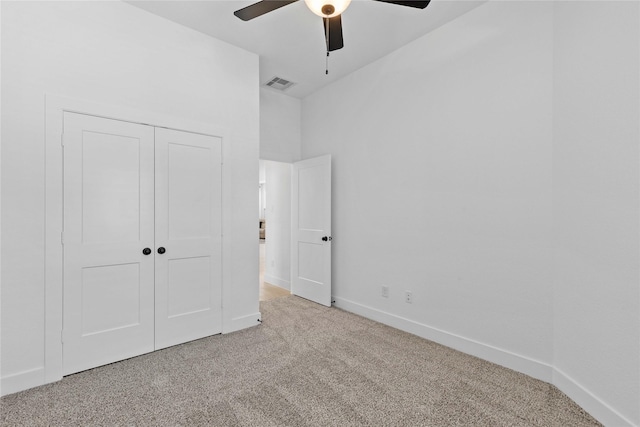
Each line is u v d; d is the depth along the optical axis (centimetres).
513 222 217
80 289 212
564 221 186
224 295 283
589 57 166
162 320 249
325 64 331
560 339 190
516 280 215
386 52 305
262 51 304
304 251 404
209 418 163
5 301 185
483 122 233
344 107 360
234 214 291
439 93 263
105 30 224
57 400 179
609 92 153
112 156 226
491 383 198
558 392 187
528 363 208
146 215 241
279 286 471
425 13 243
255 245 306
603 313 156
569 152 182
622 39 145
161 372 211
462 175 247
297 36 278
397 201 299
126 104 232
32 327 193
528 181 209
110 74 225
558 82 191
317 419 162
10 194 187
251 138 304
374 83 323
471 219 241
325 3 176
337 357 235
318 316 332
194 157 267
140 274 238
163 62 250
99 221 220
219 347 252
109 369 215
